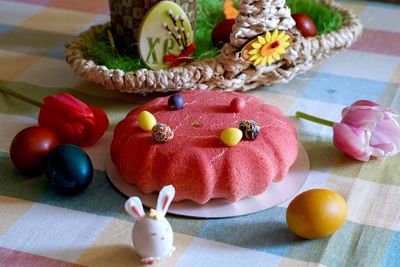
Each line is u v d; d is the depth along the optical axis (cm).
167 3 99
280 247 78
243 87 102
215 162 81
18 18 127
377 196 85
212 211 82
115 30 107
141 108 90
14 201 85
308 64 103
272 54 97
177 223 81
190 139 83
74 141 92
